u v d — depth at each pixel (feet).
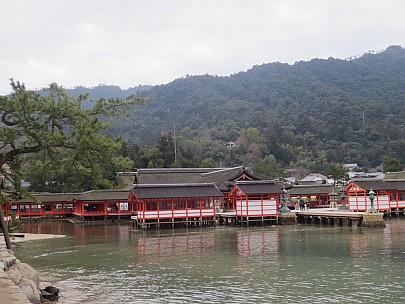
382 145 589.73
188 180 285.23
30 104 93.66
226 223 229.04
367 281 85.15
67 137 96.48
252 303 71.31
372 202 198.90
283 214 217.56
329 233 172.35
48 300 74.33
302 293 76.95
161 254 127.13
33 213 297.74
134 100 101.81
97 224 254.27
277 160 585.22
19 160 107.14
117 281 90.02
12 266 73.00
